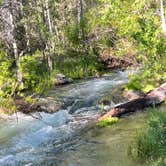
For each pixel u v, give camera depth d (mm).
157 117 12359
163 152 11164
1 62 15492
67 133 16031
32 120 18266
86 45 33188
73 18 40125
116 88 22531
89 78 28453
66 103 20375
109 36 32281
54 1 39094
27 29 30859
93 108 19766
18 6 28250
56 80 25969
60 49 33219
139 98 17469
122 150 12820
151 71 20984
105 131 15234
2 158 14039
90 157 12883
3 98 14812
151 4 22812
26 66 23453
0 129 17438
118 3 22797
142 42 20750
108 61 31672
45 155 13883
